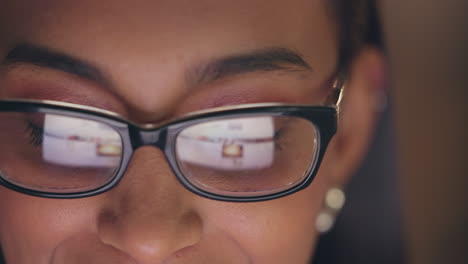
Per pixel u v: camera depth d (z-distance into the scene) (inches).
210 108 11.1
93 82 10.9
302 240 12.3
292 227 11.9
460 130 29.3
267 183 11.2
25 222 11.4
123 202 10.8
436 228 28.7
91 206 11.1
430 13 29.8
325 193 13.2
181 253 11.0
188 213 11.0
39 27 10.8
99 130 10.7
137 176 10.8
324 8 12.4
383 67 16.2
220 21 10.9
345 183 16.4
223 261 11.4
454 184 29.1
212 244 11.4
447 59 29.9
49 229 11.3
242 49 11.0
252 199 11.2
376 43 16.3
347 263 19.6
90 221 11.1
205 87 11.0
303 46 11.8
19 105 10.6
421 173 29.1
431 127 29.5
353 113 15.4
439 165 29.1
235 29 10.9
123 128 10.6
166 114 11.0
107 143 10.8
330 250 19.5
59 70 10.8
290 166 11.2
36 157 10.9
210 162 11.0
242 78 11.1
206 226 11.2
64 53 10.8
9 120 10.8
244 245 11.5
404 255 19.7
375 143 19.3
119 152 10.9
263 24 11.1
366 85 15.6
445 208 28.9
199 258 11.2
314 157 11.3
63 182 11.0
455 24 29.9
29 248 11.6
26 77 11.0
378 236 19.6
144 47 10.7
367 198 19.5
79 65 10.8
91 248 11.2
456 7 29.9
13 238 11.8
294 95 11.7
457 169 29.2
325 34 12.5
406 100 29.5
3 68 11.1
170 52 10.8
